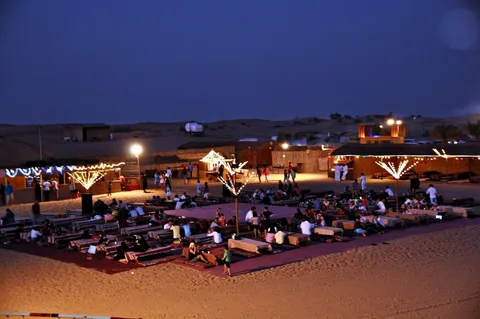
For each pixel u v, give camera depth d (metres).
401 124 47.16
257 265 16.62
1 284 15.49
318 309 12.34
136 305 13.08
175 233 20.30
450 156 39.12
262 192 32.22
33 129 114.75
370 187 36.50
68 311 12.77
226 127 140.75
